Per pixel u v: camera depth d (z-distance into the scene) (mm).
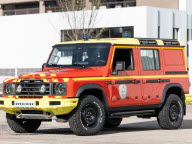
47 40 42594
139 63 15312
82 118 13898
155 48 15898
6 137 13703
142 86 15289
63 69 14719
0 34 44625
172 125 16078
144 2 46406
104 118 14328
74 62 14953
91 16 40406
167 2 46125
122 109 14828
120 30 39469
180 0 46125
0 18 44500
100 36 40250
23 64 43594
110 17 39906
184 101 16594
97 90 14273
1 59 44500
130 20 38844
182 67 16672
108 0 47719
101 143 12172
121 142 12398
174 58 16469
